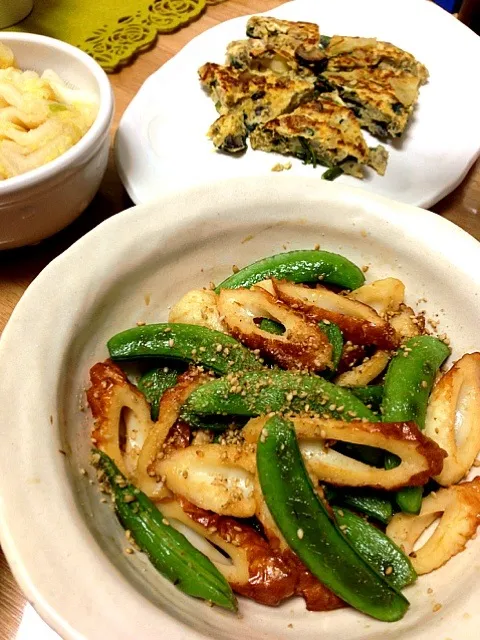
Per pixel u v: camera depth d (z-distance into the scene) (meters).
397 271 0.32
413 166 0.40
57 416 0.25
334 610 0.24
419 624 0.23
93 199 0.38
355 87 0.43
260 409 0.27
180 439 0.27
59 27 0.49
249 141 0.42
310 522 0.24
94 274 0.28
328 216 0.32
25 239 0.34
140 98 0.43
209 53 0.47
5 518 0.22
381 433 0.25
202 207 0.31
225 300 0.30
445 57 0.47
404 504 0.25
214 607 0.24
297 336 0.29
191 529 0.25
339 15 0.50
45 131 0.32
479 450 0.27
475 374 0.28
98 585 0.21
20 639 0.25
